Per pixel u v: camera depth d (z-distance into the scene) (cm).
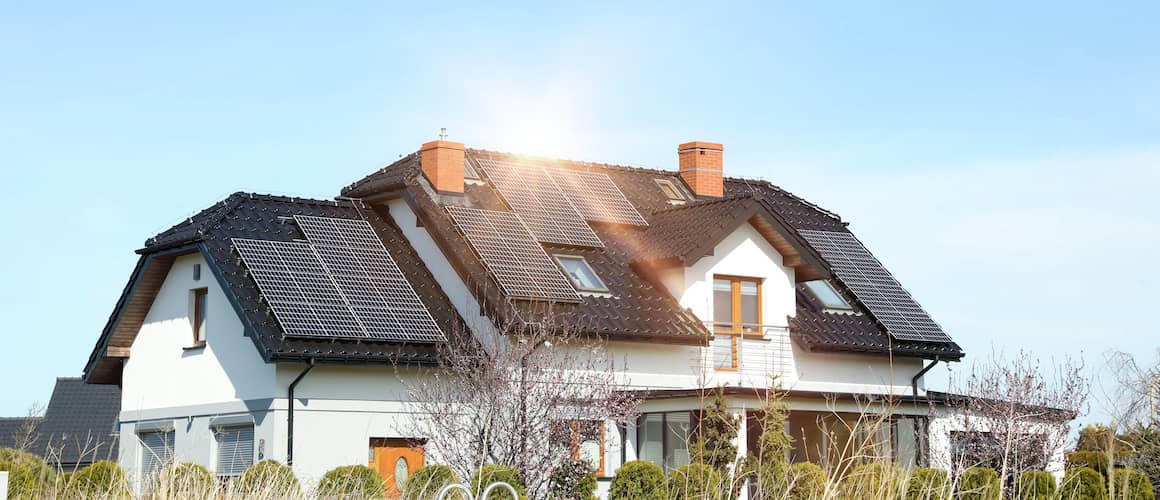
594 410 2159
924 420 2581
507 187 2830
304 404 2278
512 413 2086
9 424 4212
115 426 2783
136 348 2734
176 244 2534
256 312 2297
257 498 1389
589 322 2434
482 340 2403
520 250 2569
